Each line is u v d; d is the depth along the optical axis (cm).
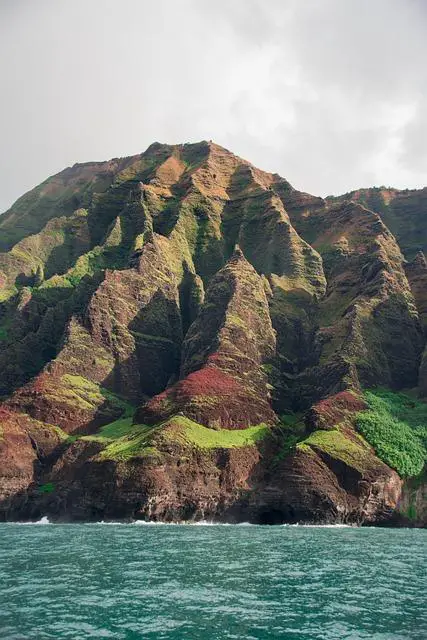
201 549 5034
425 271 14700
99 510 8938
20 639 2467
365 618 2875
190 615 2862
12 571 3806
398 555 4925
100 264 16900
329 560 4522
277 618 2845
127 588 3359
